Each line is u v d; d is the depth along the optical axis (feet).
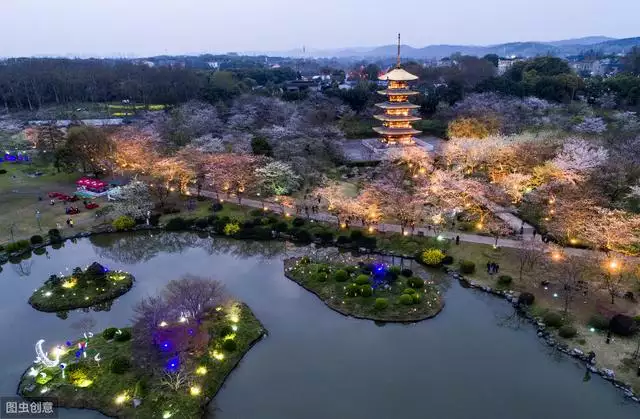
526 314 166.71
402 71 378.53
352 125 445.78
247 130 391.24
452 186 244.63
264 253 227.61
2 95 529.45
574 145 271.90
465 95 477.77
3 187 305.12
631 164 251.60
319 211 257.75
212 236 241.96
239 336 155.12
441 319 169.48
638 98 431.43
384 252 215.10
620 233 183.01
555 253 187.73
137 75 609.83
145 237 246.47
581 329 154.92
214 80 567.18
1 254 216.54
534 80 494.59
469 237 221.87
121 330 157.89
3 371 143.02
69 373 135.44
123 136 331.98
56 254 226.58
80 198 284.82
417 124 443.73
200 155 295.48
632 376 133.49
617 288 169.78
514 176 248.32
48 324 168.86
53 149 358.23
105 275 192.65
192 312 156.56
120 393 130.41
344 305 174.70
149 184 295.48
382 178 271.08
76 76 607.78
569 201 218.18
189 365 139.85
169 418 122.93
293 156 306.35
